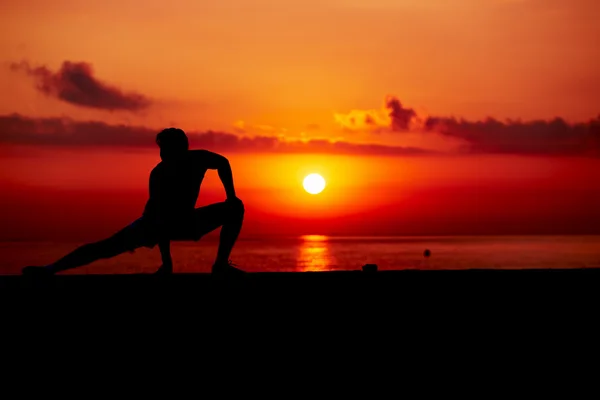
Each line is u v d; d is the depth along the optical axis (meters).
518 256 61.00
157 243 5.20
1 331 4.85
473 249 81.62
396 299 5.39
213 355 5.12
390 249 81.50
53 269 4.95
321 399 5.21
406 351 5.37
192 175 5.24
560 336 5.59
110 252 5.08
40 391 4.89
